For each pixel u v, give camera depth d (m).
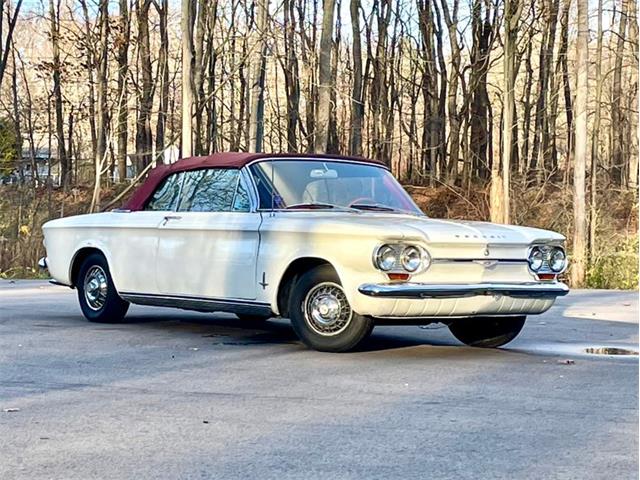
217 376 6.68
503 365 7.27
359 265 7.23
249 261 8.03
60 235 10.18
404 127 43.09
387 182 8.81
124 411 5.52
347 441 4.82
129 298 9.35
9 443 4.79
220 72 37.41
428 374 6.80
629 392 6.15
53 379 6.57
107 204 31.73
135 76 40.72
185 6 20.28
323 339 7.67
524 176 31.86
